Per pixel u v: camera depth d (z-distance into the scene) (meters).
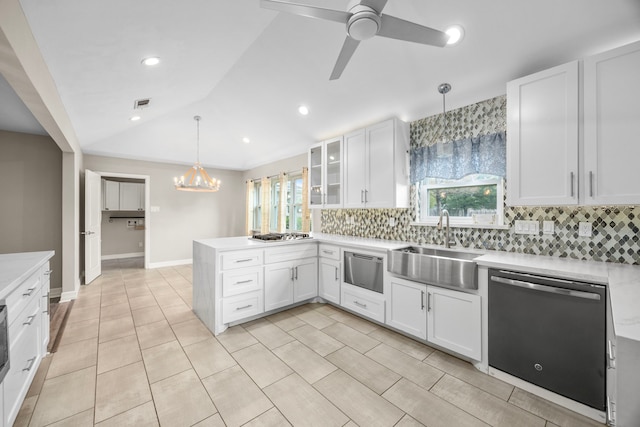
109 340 2.49
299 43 2.54
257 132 4.62
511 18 1.82
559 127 1.84
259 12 2.14
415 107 2.87
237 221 6.76
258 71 3.08
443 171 2.79
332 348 2.35
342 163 3.49
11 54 1.43
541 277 1.72
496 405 1.66
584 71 1.74
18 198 3.75
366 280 2.86
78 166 4.14
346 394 1.77
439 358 2.19
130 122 4.03
